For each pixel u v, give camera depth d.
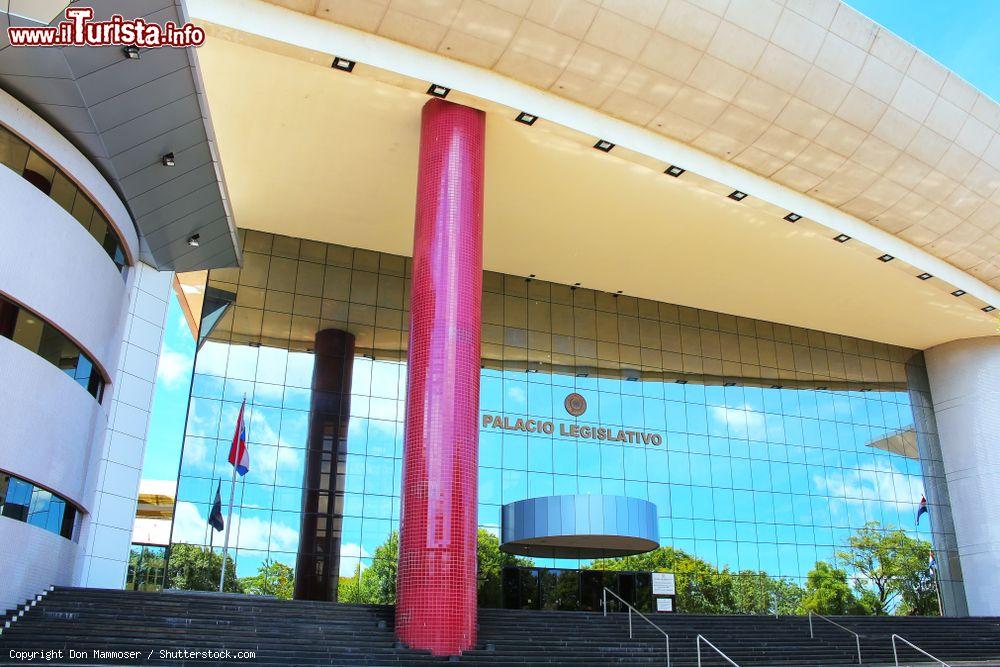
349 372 26.55
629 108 21.55
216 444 24.25
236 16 17.80
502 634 18.50
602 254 28.42
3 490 14.56
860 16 21.66
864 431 34.38
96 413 18.06
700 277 30.06
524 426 28.39
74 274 16.50
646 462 29.78
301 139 22.25
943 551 33.62
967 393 35.34
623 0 19.36
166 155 17.31
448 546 16.91
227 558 23.20
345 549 24.53
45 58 14.12
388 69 19.03
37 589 15.54
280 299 26.56
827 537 31.72
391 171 23.69
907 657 22.80
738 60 20.86
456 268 19.12
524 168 23.33
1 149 14.77
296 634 15.62
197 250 20.89
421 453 17.69
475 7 18.86
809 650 21.45
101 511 18.34
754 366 33.25
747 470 31.36
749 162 23.44
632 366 30.95
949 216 26.06
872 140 23.28
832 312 33.03
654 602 27.88
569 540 22.30
